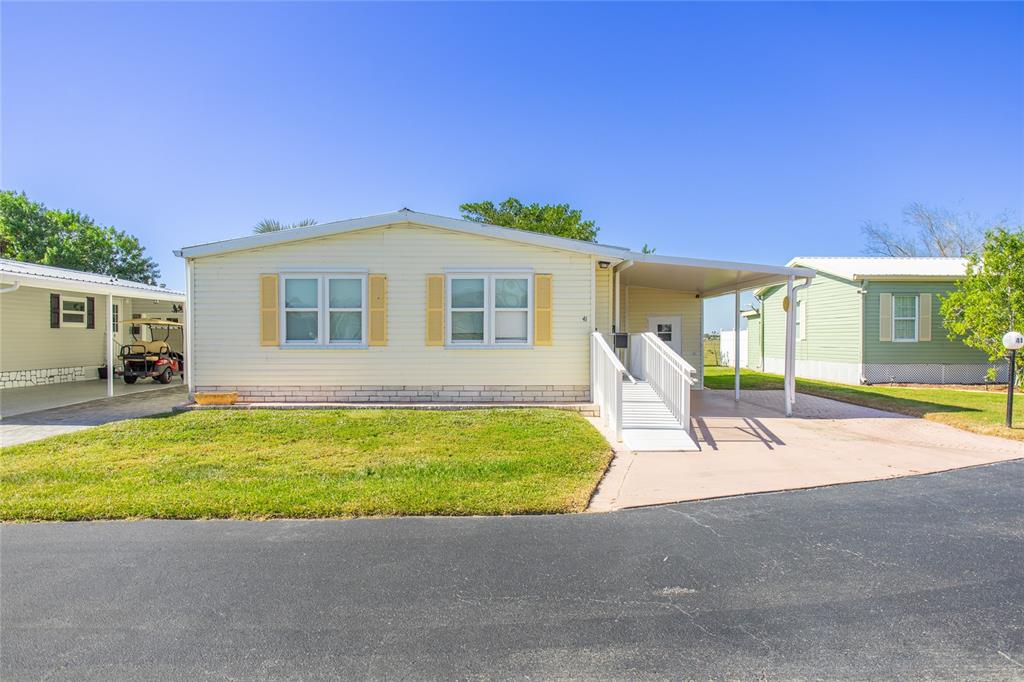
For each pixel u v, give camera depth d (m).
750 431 9.57
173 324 18.62
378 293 11.04
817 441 8.73
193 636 3.12
